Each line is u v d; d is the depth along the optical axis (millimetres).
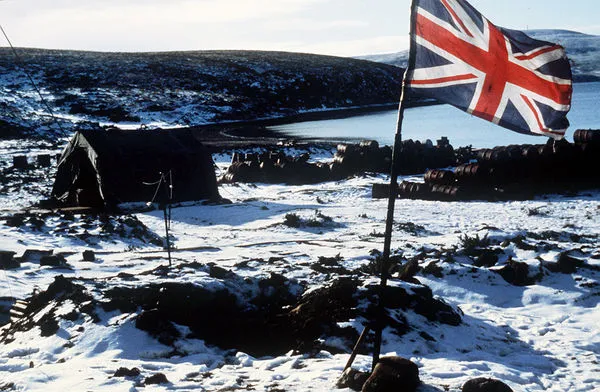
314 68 177750
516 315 14781
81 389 8539
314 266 15891
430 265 17406
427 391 8328
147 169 36125
